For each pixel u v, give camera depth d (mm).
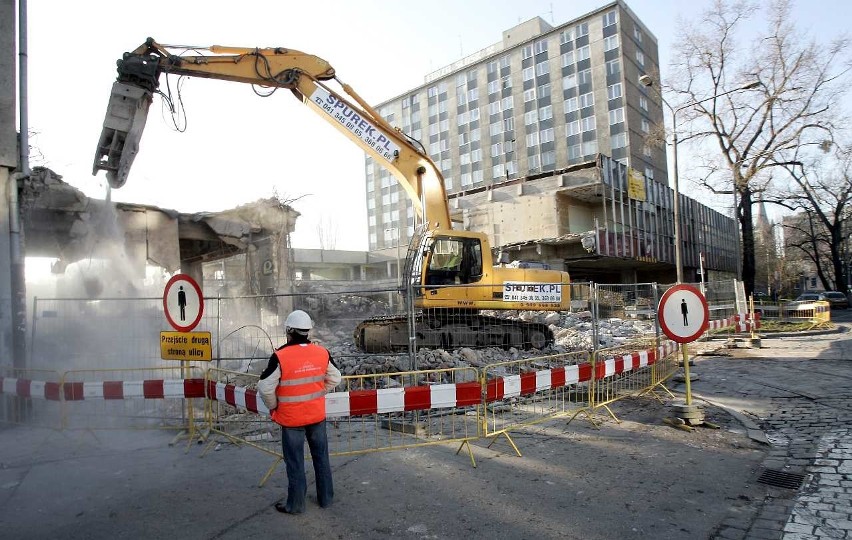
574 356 9898
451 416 7383
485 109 64750
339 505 4395
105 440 6473
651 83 24609
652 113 57250
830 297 38062
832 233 39906
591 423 6934
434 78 77375
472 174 66062
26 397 6961
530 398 8297
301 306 18891
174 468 5406
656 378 8820
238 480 5027
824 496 4410
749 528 3865
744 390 9125
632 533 3814
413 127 73125
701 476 4965
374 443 6117
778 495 4477
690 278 41469
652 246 35219
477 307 11250
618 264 35844
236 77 11523
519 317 15422
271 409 4293
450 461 5473
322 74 12305
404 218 76750
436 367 9258
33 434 6766
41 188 12289
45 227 12930
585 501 4402
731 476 4957
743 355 13773
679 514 4129
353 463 5441
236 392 5777
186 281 6422
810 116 26406
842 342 15680
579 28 56312
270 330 15273
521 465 5328
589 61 55469
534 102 59938
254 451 5969
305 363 4324
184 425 6723
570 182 30562
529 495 4547
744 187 27688
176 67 10781
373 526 3992
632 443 6059
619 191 31375
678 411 6820
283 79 11930
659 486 4719
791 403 8023
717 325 15109
